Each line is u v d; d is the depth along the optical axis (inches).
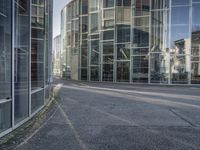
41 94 474.0
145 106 530.9
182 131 319.3
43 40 493.7
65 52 1999.3
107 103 571.5
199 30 1242.6
